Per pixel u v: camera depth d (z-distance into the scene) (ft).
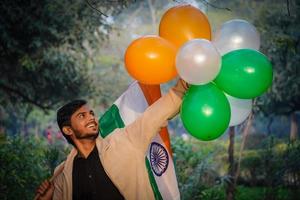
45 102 33.47
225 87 8.99
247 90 8.83
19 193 22.24
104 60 66.08
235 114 9.87
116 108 11.34
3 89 30.04
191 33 9.54
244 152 41.83
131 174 9.37
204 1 12.66
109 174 9.39
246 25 9.86
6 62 28.53
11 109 41.45
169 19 9.75
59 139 40.57
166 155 10.58
